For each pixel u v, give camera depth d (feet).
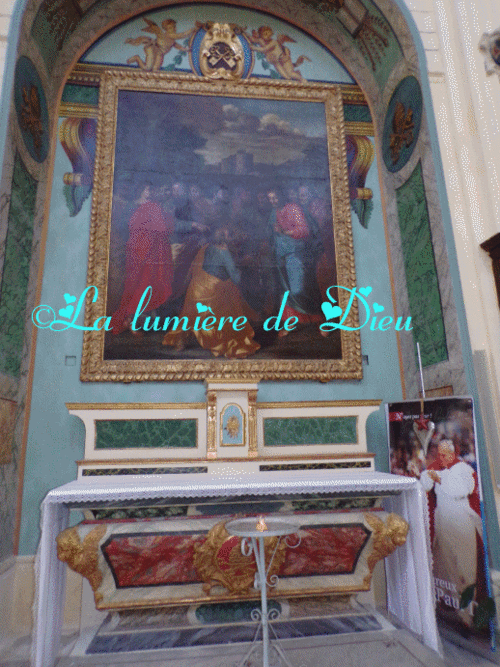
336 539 9.60
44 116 13.10
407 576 9.84
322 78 15.74
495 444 10.23
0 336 10.38
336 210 14.43
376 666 8.07
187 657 8.43
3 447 10.41
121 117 14.08
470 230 11.50
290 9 15.71
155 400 12.42
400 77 13.98
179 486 9.04
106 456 11.14
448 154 12.10
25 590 10.68
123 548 9.01
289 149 14.76
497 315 10.82
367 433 13.07
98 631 9.39
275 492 9.20
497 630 9.27
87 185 13.61
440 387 11.73
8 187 10.78
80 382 12.25
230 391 11.50
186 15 15.42
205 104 14.69
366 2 13.88
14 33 11.22
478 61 12.42
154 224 13.47
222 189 14.11
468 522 9.41
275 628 9.46
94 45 14.70
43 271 12.76
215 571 9.24
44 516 8.41
